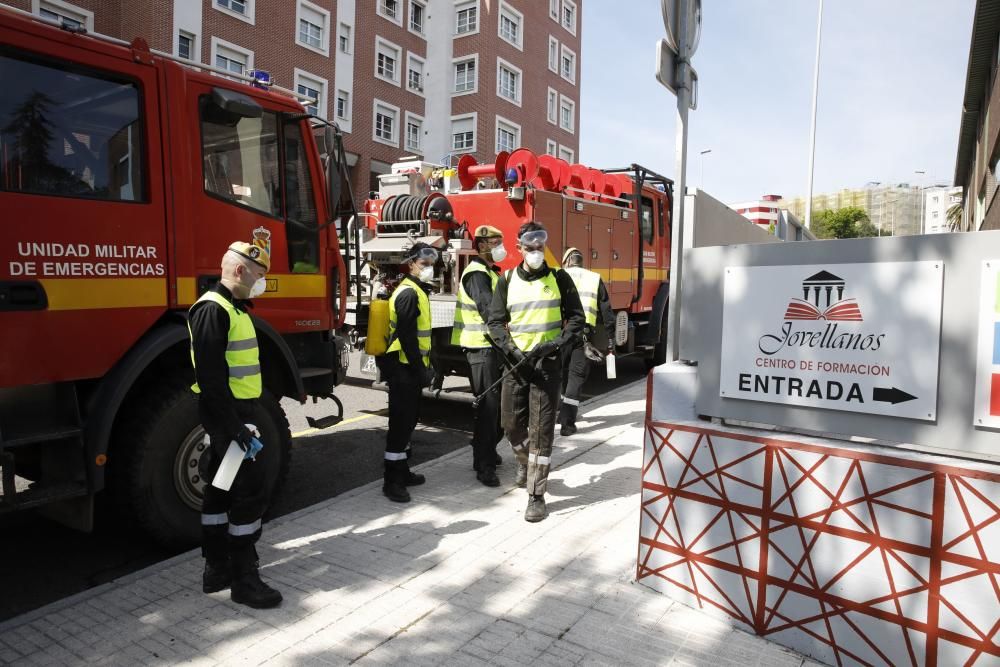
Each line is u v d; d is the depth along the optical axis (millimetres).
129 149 3766
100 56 3627
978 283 2529
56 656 2889
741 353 3143
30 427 3404
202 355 3113
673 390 3398
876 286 2752
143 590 3463
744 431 3125
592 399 8438
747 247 3115
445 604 3301
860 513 2693
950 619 2490
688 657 2854
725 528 3117
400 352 4715
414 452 6332
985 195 20031
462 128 34125
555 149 39656
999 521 2373
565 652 2889
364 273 7844
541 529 4227
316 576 3602
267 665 2809
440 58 33500
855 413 2834
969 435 2572
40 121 3416
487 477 5074
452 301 6887
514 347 4453
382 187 8461
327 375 5102
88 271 3553
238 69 23578
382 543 4020
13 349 3295
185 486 3994
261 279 3369
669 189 10531
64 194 3490
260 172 4512
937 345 2615
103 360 3615
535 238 4496
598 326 6457
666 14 3809
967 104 22672
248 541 3301
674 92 3980
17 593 3658
